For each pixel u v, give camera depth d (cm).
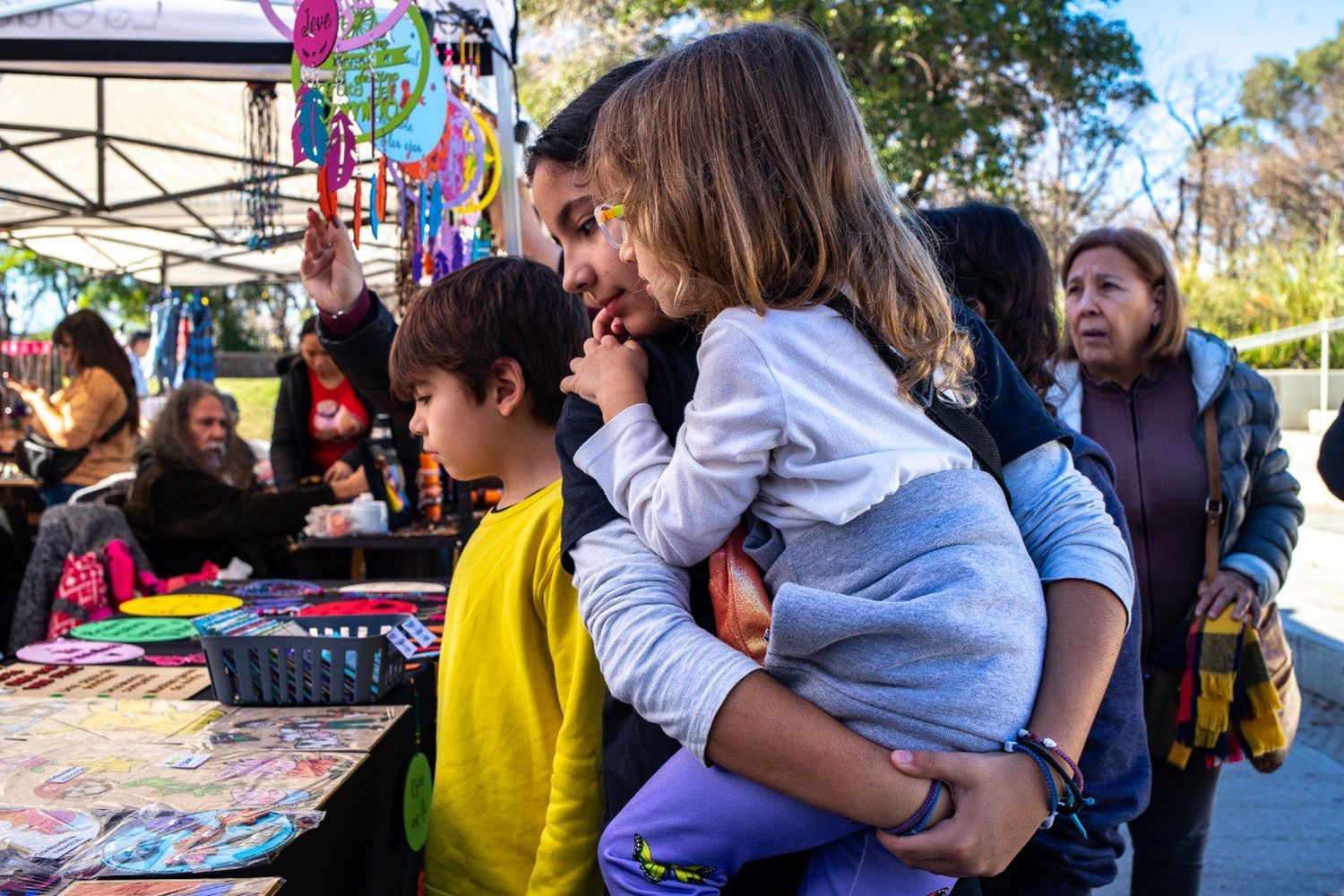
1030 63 1287
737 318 96
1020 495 114
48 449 452
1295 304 1101
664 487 98
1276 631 208
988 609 94
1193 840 210
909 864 91
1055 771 92
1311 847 301
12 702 155
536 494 147
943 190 1345
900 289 99
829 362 95
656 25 1231
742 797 98
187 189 579
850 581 95
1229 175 2142
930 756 90
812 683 96
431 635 160
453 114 246
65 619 291
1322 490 707
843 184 99
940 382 103
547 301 151
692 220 96
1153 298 215
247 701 152
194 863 102
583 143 118
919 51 1172
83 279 902
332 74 166
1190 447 212
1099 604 105
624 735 112
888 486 93
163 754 131
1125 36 1293
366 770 134
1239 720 201
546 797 135
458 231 283
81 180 567
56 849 104
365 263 776
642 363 114
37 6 268
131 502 355
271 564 390
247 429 1698
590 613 104
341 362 195
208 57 273
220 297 1991
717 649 95
